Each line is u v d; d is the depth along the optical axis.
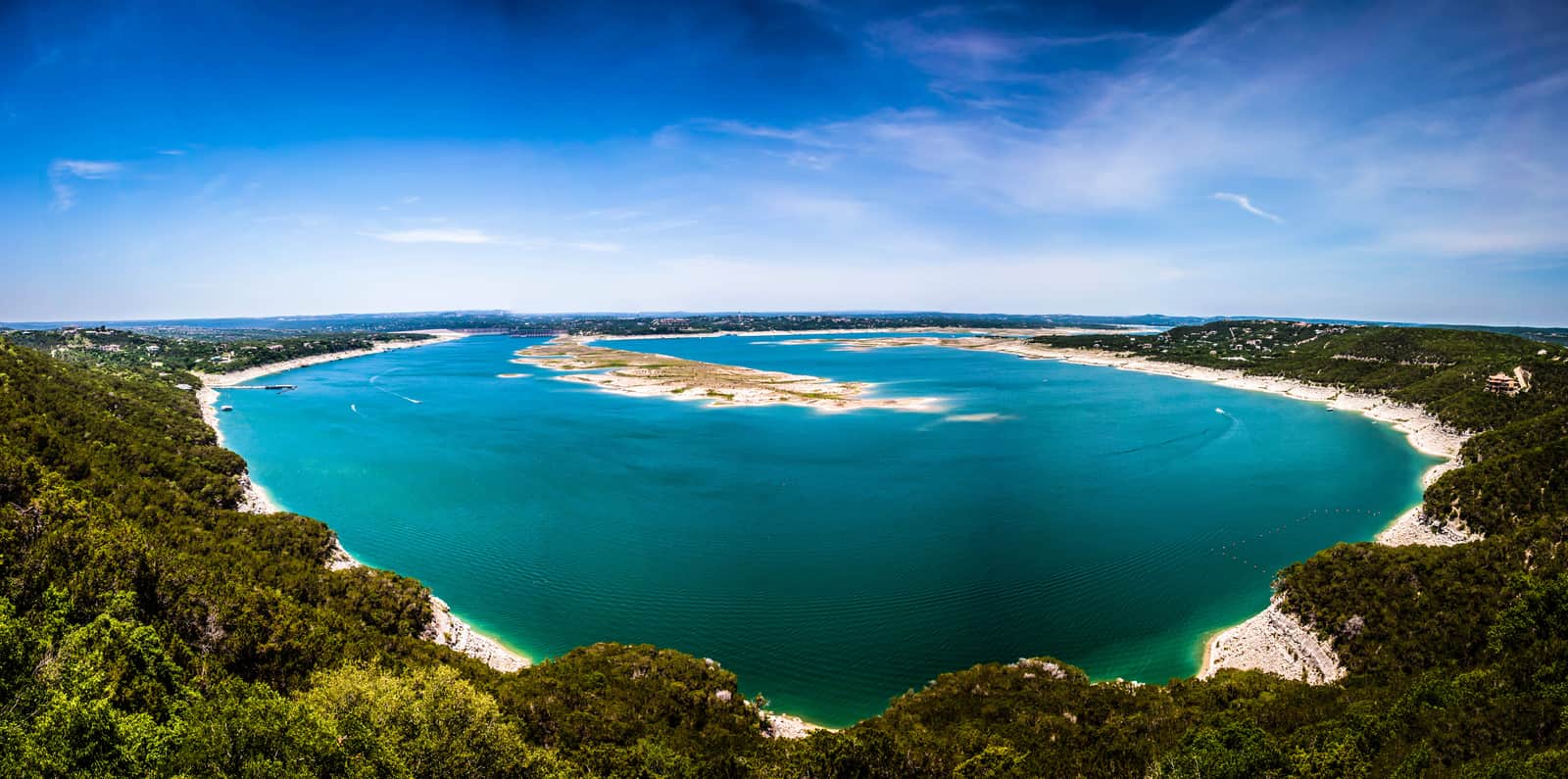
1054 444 109.25
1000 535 68.75
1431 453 105.62
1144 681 45.69
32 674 27.78
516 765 30.06
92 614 34.66
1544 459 64.25
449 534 69.56
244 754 26.05
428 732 29.27
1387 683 40.62
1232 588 57.91
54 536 38.06
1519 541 50.56
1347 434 118.88
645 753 33.62
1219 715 36.81
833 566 61.59
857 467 94.50
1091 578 59.34
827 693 44.88
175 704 30.22
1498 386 119.44
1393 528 69.94
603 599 56.34
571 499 80.50
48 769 23.95
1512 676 35.84
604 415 137.38
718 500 80.06
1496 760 27.77
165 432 91.50
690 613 53.97
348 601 48.19
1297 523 72.50
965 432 118.69
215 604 38.78
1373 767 30.70
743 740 37.22
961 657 48.22
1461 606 45.75
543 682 40.28
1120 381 197.38
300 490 84.38
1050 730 36.47
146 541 42.59
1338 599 49.28
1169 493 83.00
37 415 65.19
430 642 46.97
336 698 30.31
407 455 102.88
